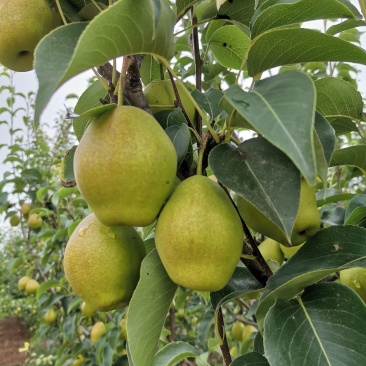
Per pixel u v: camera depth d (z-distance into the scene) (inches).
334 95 15.2
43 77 8.0
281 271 10.7
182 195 9.7
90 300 11.3
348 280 14.4
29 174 48.2
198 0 14.8
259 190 9.3
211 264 9.3
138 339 10.8
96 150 9.5
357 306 9.9
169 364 15.2
